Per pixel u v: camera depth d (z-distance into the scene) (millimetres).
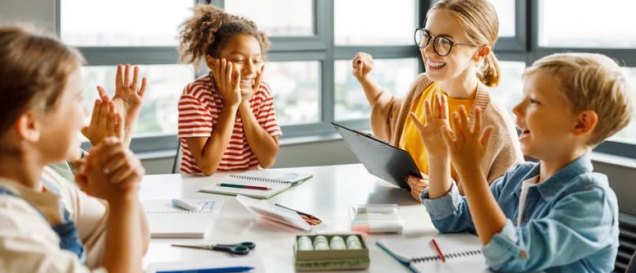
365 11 3822
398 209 1710
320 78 3709
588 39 3025
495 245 1203
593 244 1228
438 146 1505
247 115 2299
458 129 1259
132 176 1050
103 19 3051
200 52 2279
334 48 3701
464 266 1288
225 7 3334
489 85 2100
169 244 1442
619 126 1317
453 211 1520
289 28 3572
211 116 2246
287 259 1354
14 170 953
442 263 1307
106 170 1036
